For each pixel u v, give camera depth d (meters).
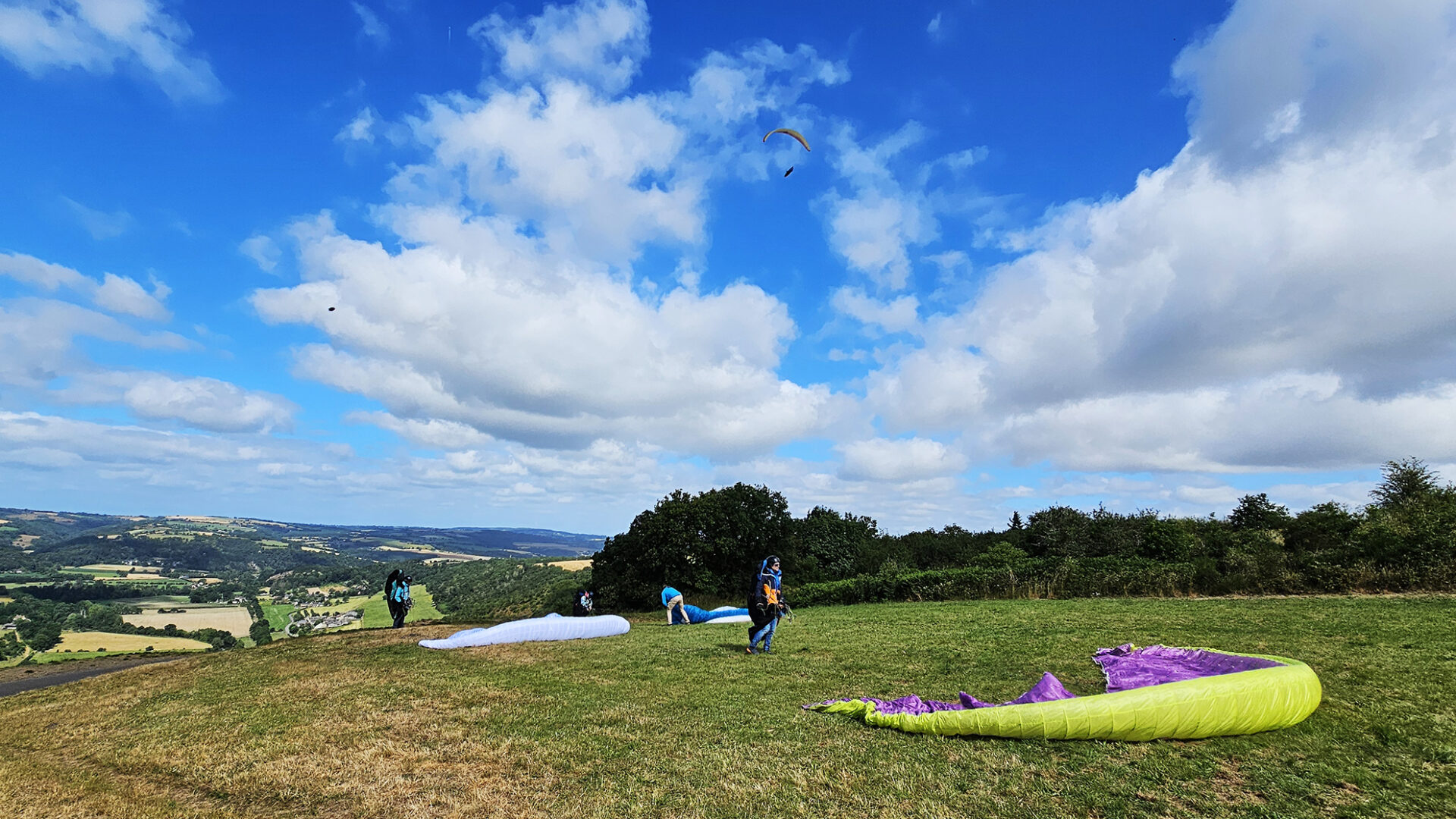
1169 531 22.75
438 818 5.26
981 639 11.72
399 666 11.58
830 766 5.75
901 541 39.88
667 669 10.34
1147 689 6.11
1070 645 10.50
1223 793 4.84
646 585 31.73
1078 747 5.84
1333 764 5.23
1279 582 16.53
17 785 6.52
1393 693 6.85
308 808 5.64
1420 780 4.89
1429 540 15.38
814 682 8.97
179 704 9.73
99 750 7.75
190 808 5.75
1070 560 21.23
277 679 10.95
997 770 5.47
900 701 7.26
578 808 5.25
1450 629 9.98
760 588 11.56
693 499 32.62
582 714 7.83
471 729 7.47
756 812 4.98
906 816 4.78
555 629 15.18
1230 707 5.89
